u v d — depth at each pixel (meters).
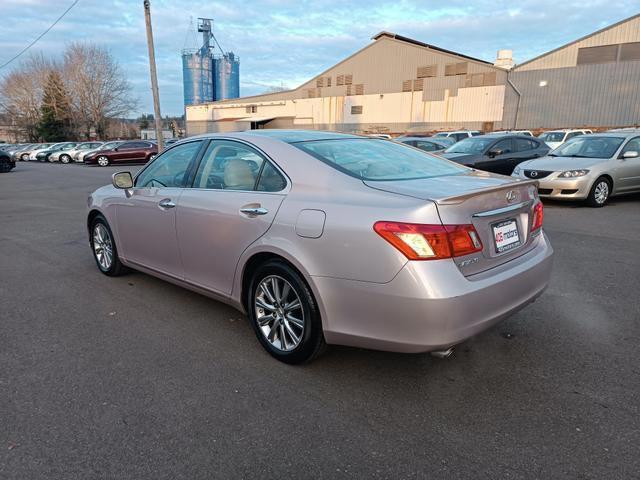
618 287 4.60
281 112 48.16
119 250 4.75
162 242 4.07
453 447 2.34
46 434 2.46
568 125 32.44
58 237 7.25
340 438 2.42
